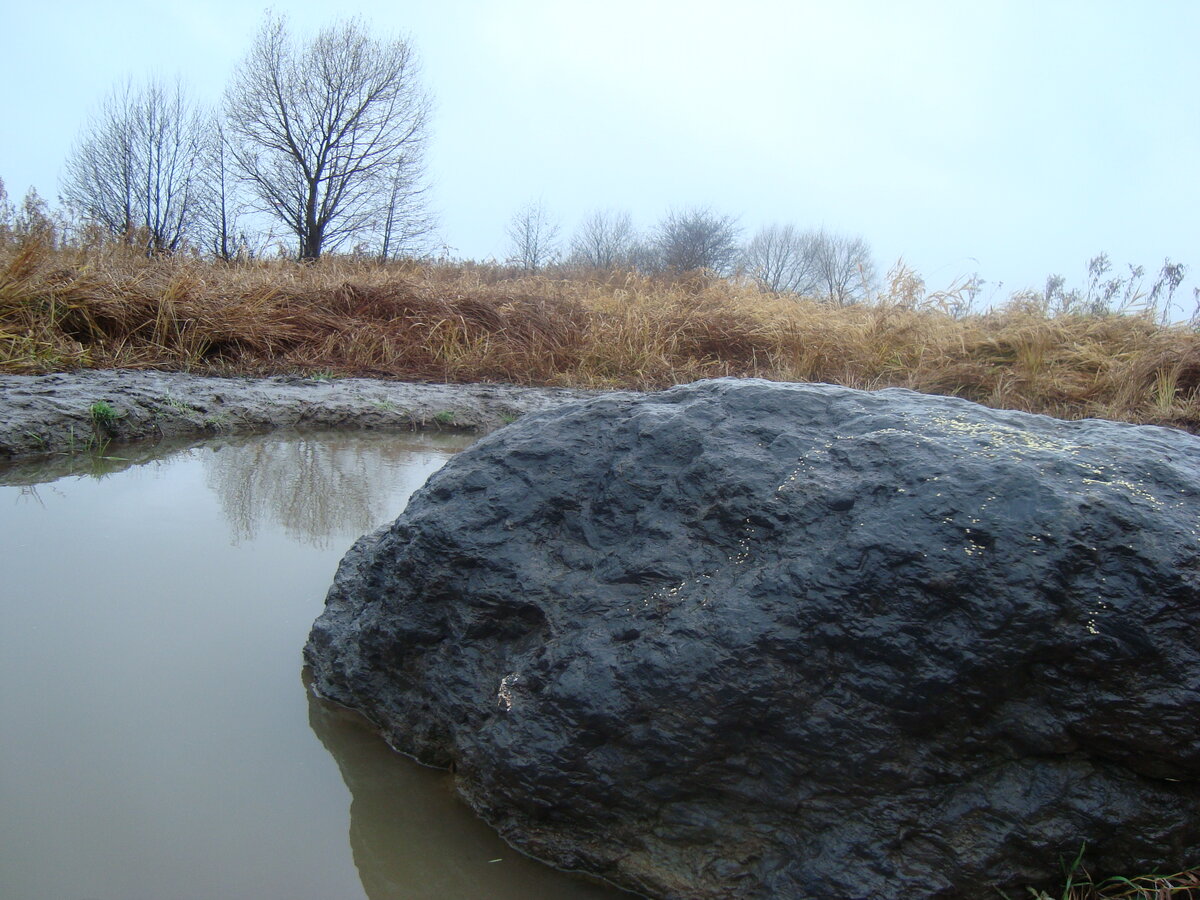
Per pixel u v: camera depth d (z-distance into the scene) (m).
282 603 3.16
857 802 1.76
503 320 9.34
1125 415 7.29
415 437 6.31
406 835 2.04
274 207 19.22
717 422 2.30
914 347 9.02
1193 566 1.68
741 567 1.95
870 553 1.79
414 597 2.29
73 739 2.27
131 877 1.86
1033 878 1.72
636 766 1.87
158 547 3.65
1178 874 1.70
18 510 4.04
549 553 2.21
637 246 23.12
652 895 1.88
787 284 21.36
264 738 2.35
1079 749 1.72
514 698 2.00
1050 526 1.73
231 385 6.75
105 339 7.34
